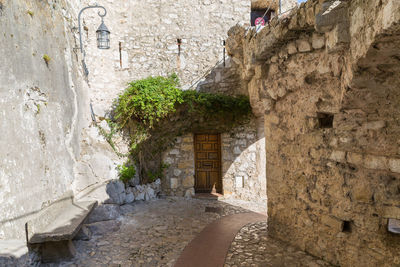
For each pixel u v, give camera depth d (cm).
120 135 583
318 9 214
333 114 271
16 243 241
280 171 360
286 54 306
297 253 322
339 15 200
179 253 339
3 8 258
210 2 622
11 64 267
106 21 577
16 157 266
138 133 594
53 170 347
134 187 585
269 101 370
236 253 334
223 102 583
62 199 361
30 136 296
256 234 395
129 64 610
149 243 370
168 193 634
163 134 618
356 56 182
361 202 255
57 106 377
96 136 526
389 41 150
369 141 237
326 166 285
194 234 402
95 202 396
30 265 274
